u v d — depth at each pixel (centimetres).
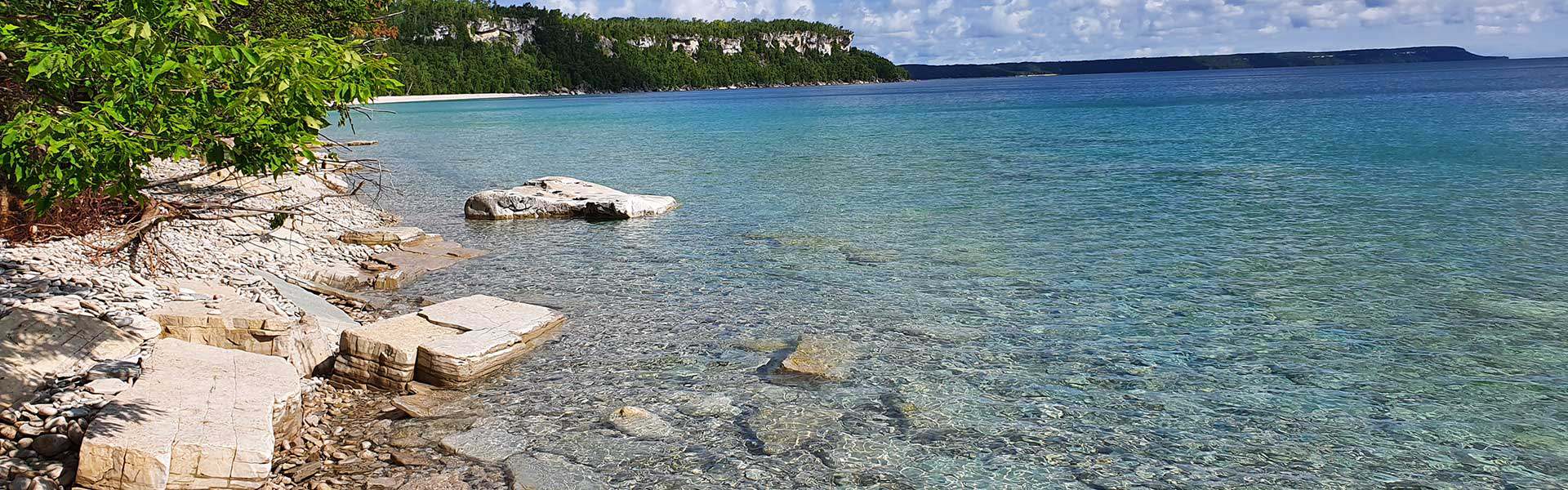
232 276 1410
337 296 1497
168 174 2152
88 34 666
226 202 1991
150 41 638
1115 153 4006
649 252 1883
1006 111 9044
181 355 946
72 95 770
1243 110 7894
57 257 1270
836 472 837
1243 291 1480
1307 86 16350
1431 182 2727
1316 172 3066
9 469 726
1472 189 2542
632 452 880
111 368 904
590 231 2147
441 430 933
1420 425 929
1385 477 820
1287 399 1006
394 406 991
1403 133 4584
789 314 1380
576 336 1262
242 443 759
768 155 4256
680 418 963
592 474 835
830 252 1858
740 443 902
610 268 1725
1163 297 1449
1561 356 1127
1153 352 1177
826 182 3097
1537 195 2392
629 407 980
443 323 1171
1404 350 1168
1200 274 1606
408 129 7112
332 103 953
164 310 1072
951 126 6500
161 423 775
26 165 664
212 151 723
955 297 1469
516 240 2042
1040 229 2086
